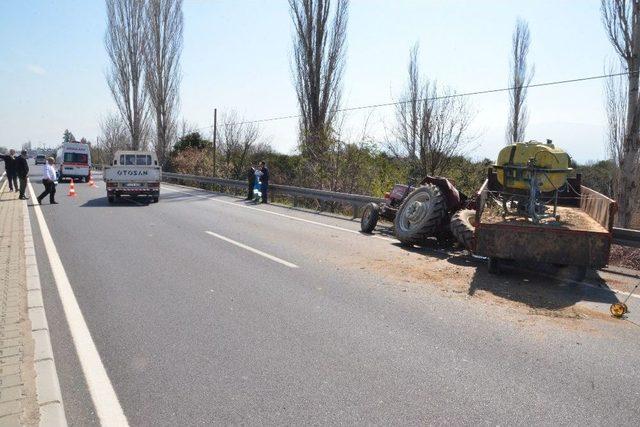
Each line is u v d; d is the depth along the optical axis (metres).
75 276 6.81
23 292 5.88
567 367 4.04
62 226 11.36
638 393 3.62
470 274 7.20
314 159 20.81
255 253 8.51
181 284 6.45
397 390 3.60
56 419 3.13
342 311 5.40
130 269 7.25
